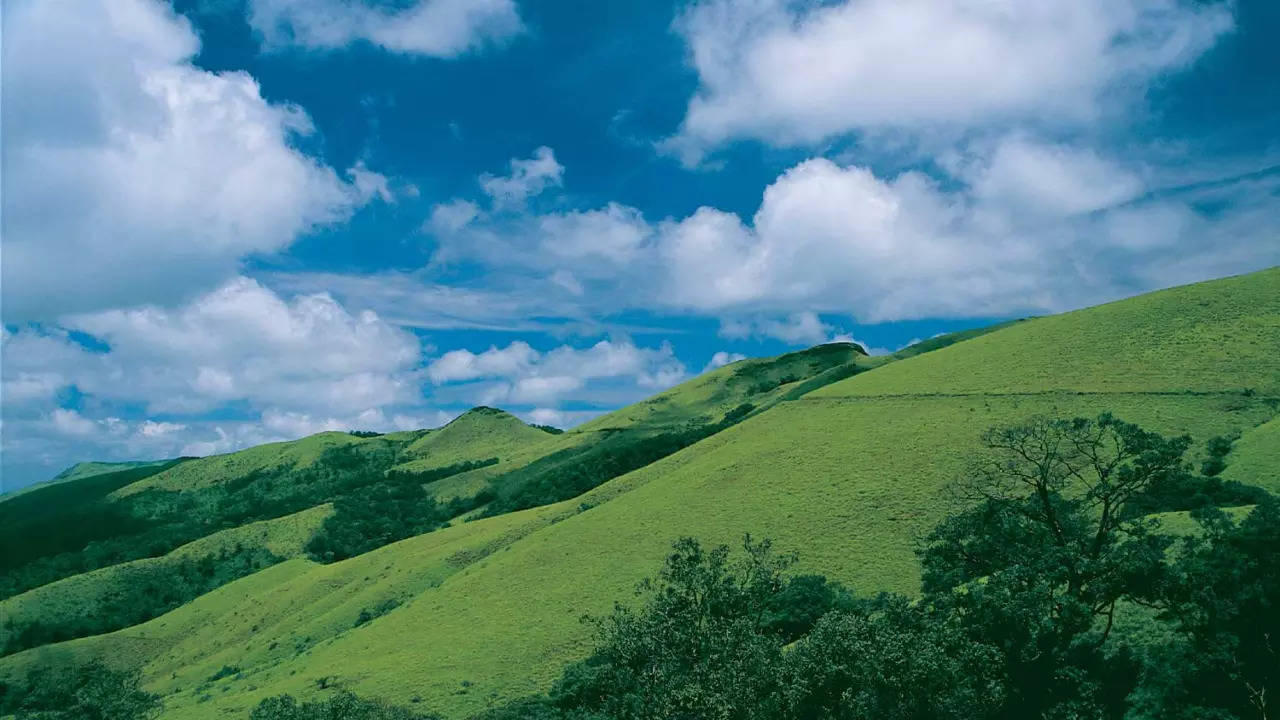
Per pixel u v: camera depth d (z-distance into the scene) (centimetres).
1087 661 3981
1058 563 4128
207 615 14662
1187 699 3578
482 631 8194
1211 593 3691
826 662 3531
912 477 8581
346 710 5816
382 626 9456
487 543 11975
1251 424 7656
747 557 7762
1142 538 4134
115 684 8262
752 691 3669
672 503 10150
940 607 4259
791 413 12431
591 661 6475
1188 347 9638
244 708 7862
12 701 12256
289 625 11706
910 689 3369
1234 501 5656
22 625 16150
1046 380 10012
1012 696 3788
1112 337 10600
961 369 11500
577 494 18188
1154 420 8156
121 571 18775
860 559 7206
